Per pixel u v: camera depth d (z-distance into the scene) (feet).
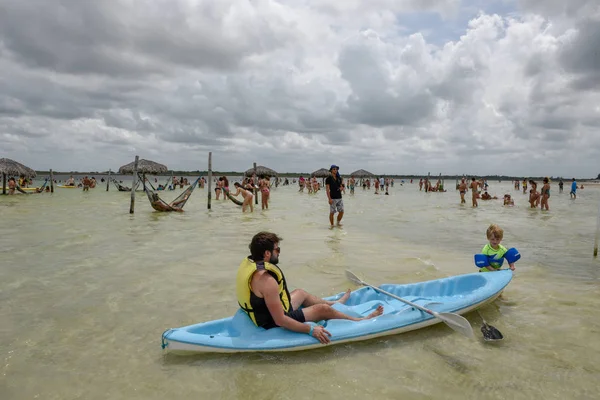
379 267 23.48
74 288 18.92
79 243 30.48
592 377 11.06
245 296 12.51
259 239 12.66
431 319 14.20
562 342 13.28
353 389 10.44
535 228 41.39
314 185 127.75
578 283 20.17
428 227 41.75
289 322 12.36
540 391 10.37
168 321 15.01
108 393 10.22
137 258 25.40
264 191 63.26
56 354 12.34
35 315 15.52
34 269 22.44
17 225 40.24
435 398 10.05
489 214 57.41
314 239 33.19
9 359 12.00
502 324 14.79
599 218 26.55
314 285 19.74
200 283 19.85
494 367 11.62
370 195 123.54
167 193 118.52
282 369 11.43
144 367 11.56
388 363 11.82
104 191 123.54
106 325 14.61
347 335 12.78
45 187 125.80
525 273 22.17
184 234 35.58
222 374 11.14
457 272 22.56
